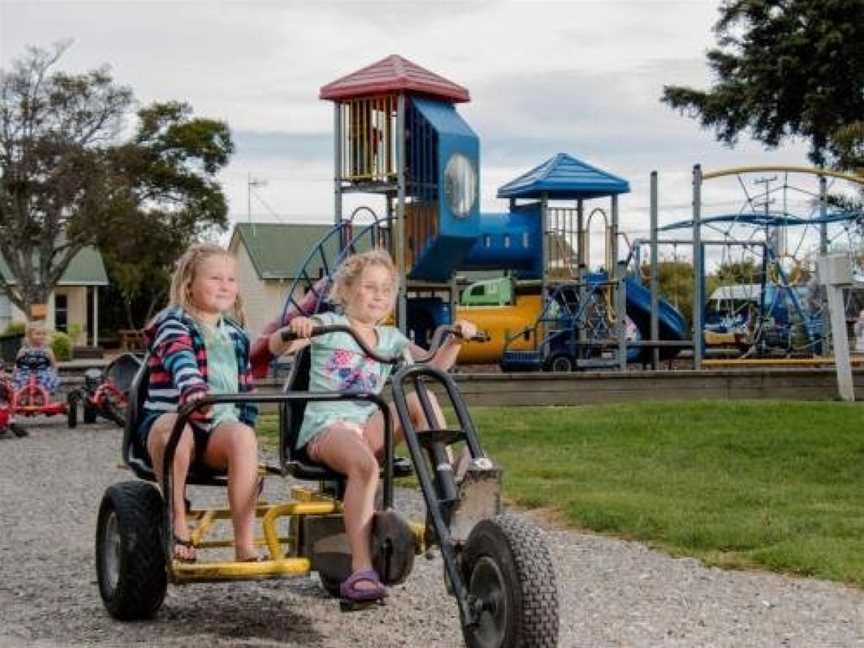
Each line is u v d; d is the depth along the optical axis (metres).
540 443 11.13
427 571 6.46
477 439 4.57
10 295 47.56
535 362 20.28
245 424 5.32
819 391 16.81
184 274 5.35
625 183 20.61
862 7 37.34
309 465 5.15
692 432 11.46
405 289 17.06
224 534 7.44
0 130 46.12
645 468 9.69
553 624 4.07
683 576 6.31
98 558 5.53
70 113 46.41
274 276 48.94
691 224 20.55
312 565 5.07
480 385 15.27
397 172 16.91
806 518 7.51
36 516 8.42
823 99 37.34
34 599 5.87
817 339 22.52
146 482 5.61
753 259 21.89
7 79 45.78
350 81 17.25
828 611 5.61
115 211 47.38
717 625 5.39
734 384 16.50
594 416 12.81
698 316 19.45
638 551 6.94
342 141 17.59
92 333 54.50
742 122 39.47
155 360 5.35
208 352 5.34
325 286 15.80
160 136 52.41
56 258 52.22
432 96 17.34
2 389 13.97
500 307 20.97
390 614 5.57
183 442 5.11
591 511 7.80
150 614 5.41
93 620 5.43
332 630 5.30
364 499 4.84
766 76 38.22
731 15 39.00
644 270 26.38
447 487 4.49
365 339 5.43
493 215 20.70
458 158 17.03
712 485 8.81
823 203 22.12
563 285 20.33
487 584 4.24
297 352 5.40
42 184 45.97
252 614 5.57
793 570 6.39
